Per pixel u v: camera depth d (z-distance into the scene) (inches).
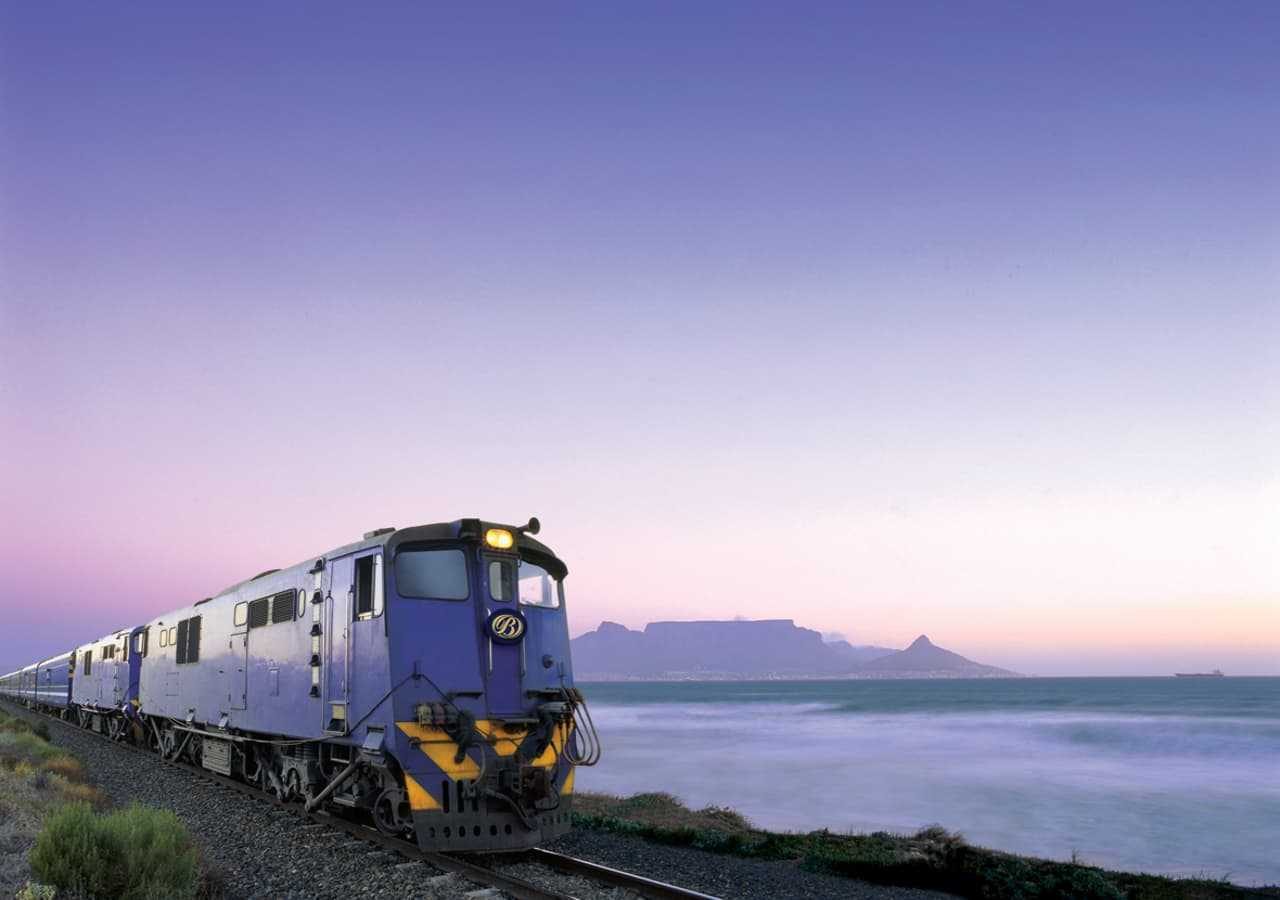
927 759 1920.5
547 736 437.7
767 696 7628.0
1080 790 1387.8
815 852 557.3
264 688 593.3
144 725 1027.9
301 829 491.2
